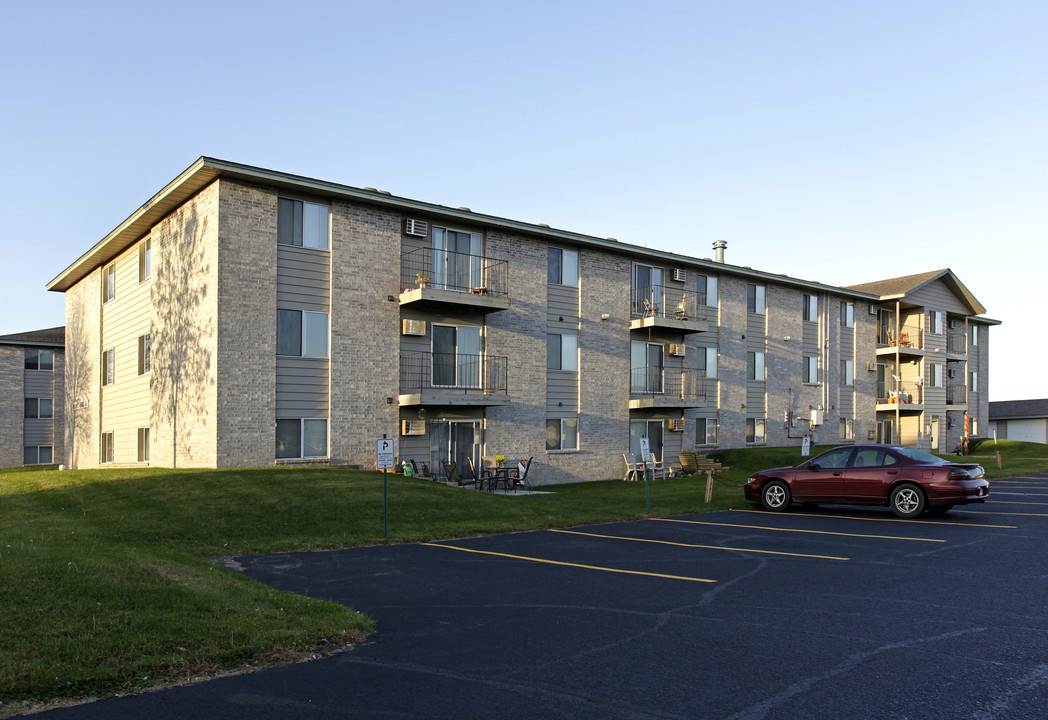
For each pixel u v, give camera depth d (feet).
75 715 17.12
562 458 87.81
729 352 108.88
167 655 20.38
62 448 144.15
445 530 46.24
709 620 25.53
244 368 65.00
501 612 26.76
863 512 58.03
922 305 140.97
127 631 21.72
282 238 68.03
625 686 19.20
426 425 76.54
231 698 18.28
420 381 75.92
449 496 56.49
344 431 70.18
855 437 128.57
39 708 17.46
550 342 88.17
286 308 67.77
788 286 118.52
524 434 84.12
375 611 26.94
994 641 22.88
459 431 79.61
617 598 28.84
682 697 18.42
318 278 69.72
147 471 65.87
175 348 71.67
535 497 67.87
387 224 74.18
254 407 65.36
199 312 66.90
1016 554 38.19
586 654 21.86
